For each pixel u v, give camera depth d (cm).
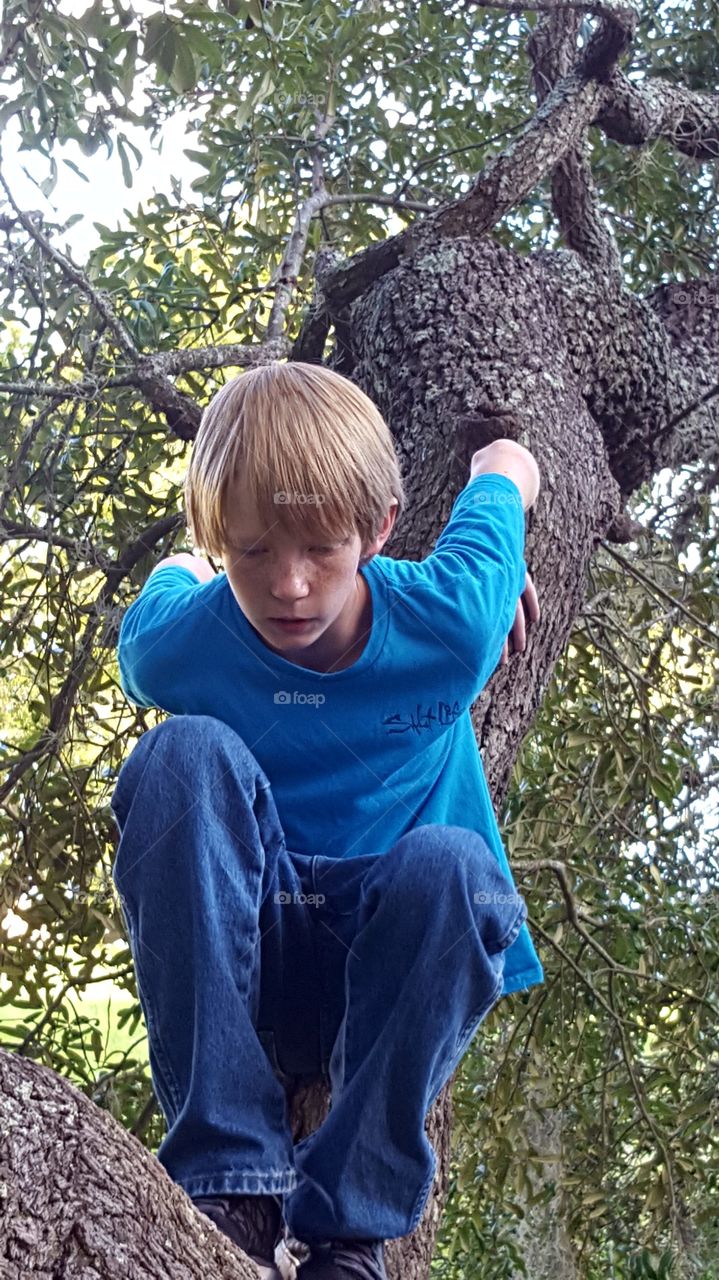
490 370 211
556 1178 340
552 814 326
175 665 127
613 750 319
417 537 187
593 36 250
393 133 313
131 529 281
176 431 260
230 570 115
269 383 117
